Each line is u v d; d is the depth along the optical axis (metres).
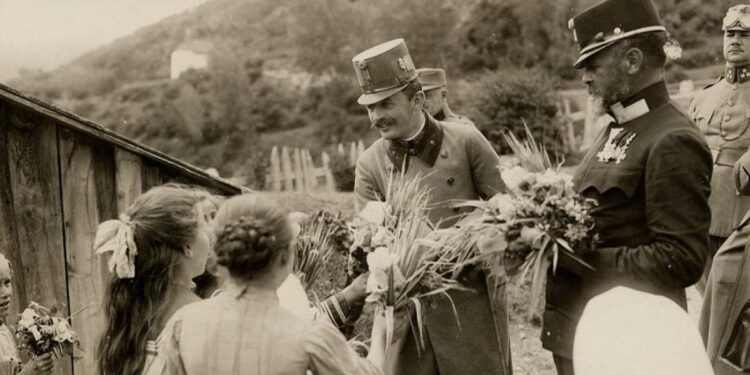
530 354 6.52
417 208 3.95
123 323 3.22
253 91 21.27
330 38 20.94
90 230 5.18
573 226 3.30
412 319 4.26
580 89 16.88
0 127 5.00
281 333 2.84
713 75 16.22
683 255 3.27
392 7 19.64
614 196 3.47
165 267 3.22
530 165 3.56
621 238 3.46
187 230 3.25
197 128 21.48
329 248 4.36
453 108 16.17
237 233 2.83
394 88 4.27
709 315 4.98
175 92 22.44
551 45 18.00
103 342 3.29
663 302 2.85
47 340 4.20
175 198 3.28
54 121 5.04
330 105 20.23
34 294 5.09
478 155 4.38
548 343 3.69
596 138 3.74
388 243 3.80
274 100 20.94
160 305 3.22
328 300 3.92
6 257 5.04
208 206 3.66
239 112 21.14
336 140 19.77
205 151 21.08
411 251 3.66
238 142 20.88
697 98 6.52
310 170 17.80
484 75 17.50
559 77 17.58
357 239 3.91
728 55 6.25
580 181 3.62
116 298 3.25
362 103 4.30
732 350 4.54
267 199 2.94
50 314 5.11
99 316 5.18
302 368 2.83
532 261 3.34
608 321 2.83
